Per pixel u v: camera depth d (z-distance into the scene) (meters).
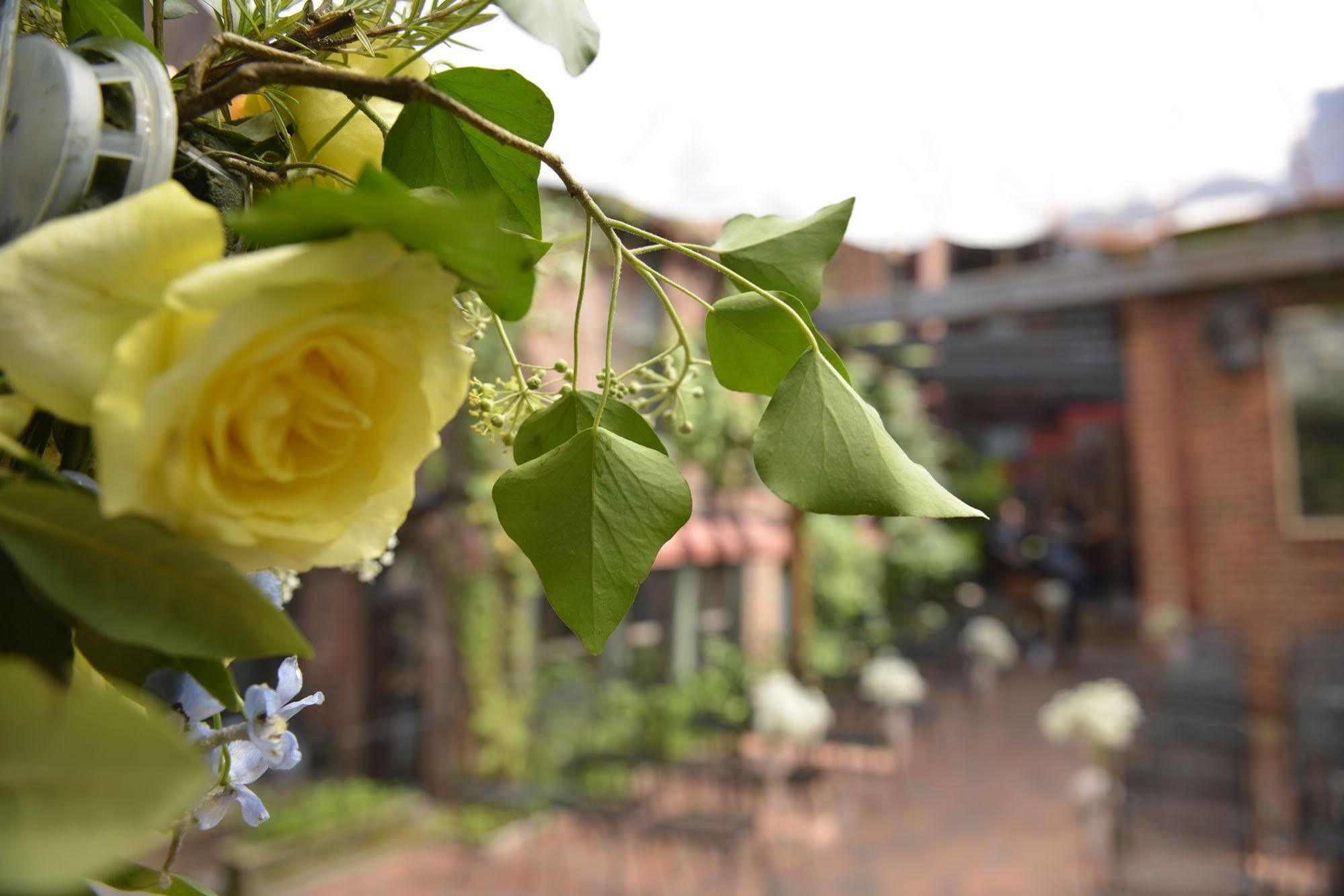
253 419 0.30
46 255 0.30
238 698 0.35
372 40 0.56
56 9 0.49
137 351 0.28
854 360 10.00
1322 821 4.45
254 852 5.37
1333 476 7.93
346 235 0.32
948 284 8.67
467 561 6.75
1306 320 8.05
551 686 7.47
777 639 10.16
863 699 8.71
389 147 0.53
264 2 0.54
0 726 0.22
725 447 7.89
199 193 0.44
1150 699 6.27
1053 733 5.27
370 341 0.33
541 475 0.46
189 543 0.30
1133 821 4.53
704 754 8.24
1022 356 11.84
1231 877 4.20
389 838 6.22
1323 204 4.17
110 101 0.37
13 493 0.30
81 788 0.22
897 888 5.48
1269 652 8.01
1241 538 8.21
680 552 8.41
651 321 6.49
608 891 5.47
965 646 11.13
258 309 0.29
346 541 0.36
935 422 14.93
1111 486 15.76
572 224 3.44
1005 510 16.50
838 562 11.10
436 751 6.75
